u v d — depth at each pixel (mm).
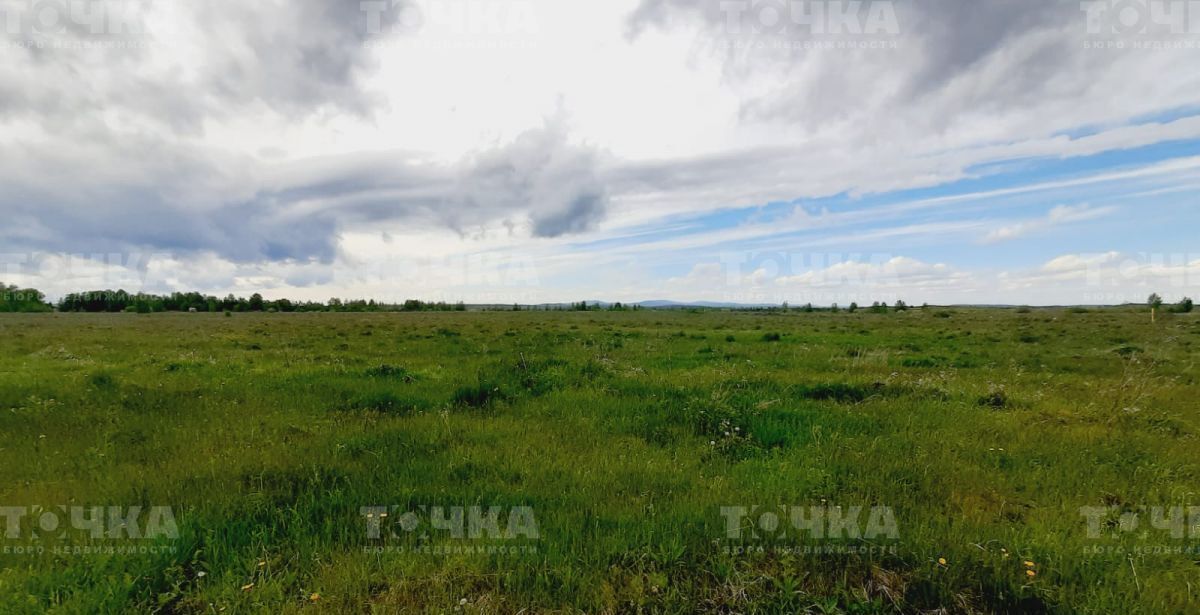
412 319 53625
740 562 4070
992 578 3828
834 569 4074
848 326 38875
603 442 7043
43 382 10758
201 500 4957
